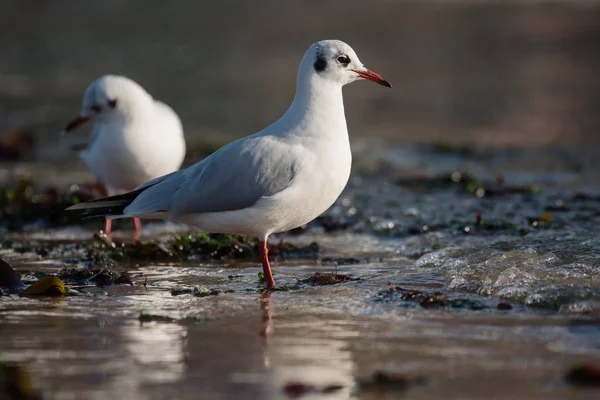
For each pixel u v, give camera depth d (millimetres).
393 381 7367
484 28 46062
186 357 8070
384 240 14133
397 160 22391
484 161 22156
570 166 21312
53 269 12125
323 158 10891
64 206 16000
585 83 33906
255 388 7301
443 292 10398
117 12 49625
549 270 10680
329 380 7484
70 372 7672
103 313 9648
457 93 32406
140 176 15406
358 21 47500
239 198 10734
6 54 39094
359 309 9695
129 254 13055
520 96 31766
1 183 19297
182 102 29719
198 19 48094
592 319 9070
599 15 48594
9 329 8992
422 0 53062
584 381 7316
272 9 50344
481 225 14273
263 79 34062
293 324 9125
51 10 49625
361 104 30797
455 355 8039
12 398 7094
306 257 12961
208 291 10672
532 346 8258
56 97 30750
